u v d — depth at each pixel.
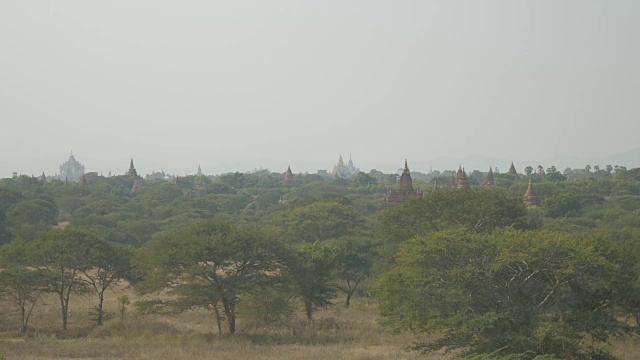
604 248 28.20
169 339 36.44
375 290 30.95
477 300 27.88
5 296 43.12
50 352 31.86
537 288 28.31
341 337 38.12
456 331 27.58
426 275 28.64
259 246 39.44
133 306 47.41
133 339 36.31
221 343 35.41
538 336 24.94
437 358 30.77
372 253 55.56
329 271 46.50
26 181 179.88
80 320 42.34
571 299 27.66
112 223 97.75
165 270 38.72
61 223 124.94
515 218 49.25
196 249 37.88
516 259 26.05
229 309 40.00
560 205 112.50
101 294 42.12
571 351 25.28
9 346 32.91
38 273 38.94
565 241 26.28
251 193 199.38
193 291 38.09
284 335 38.81
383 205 113.69
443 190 55.22
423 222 50.25
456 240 27.94
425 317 28.25
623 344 33.00
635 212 108.25
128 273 44.19
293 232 77.00
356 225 82.44
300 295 45.06
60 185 182.50
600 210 114.00
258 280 39.75
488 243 27.59
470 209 48.06
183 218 107.69
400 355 31.91
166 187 160.50
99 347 33.38
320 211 79.88
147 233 97.00
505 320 27.09
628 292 27.28
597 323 26.12
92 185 188.25
